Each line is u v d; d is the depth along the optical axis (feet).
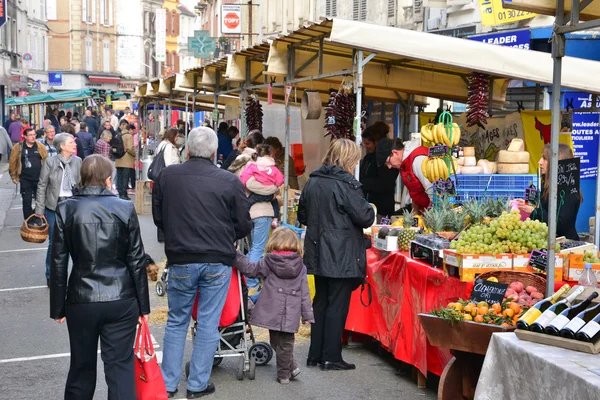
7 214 70.59
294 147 53.88
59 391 24.26
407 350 24.75
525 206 26.35
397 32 28.94
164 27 260.42
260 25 109.09
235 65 45.34
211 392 23.70
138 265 19.63
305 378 25.29
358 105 30.19
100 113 140.77
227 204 23.12
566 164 24.66
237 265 24.26
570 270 21.49
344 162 26.11
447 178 29.14
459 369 20.79
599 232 38.09
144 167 74.38
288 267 24.35
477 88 34.04
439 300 22.89
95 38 278.46
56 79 227.20
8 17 178.50
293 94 54.39
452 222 25.26
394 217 32.50
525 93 52.65
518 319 18.83
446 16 64.95
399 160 31.99
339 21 28.58
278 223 41.39
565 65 30.17
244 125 47.21
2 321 33.14
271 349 26.63
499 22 52.54
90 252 19.27
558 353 16.47
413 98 48.67
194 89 62.49
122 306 19.42
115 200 19.76
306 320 24.59
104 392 24.13
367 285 27.94
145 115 92.48
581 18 19.38
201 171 23.18
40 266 46.21
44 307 35.65
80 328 19.38
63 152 37.63
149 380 20.24
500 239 22.18
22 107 180.55
